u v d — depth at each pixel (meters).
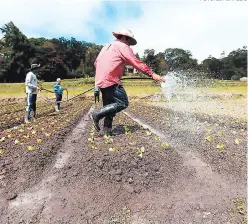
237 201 4.79
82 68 118.38
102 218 4.44
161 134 9.48
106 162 5.94
